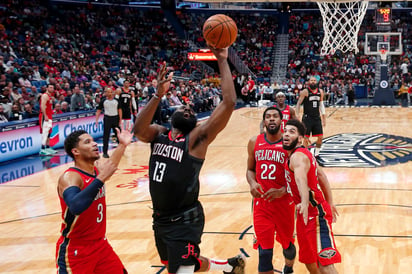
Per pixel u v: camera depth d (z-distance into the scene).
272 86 25.25
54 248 5.26
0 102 12.04
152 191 3.22
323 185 3.99
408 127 14.88
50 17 23.91
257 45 30.92
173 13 28.45
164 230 3.21
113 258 3.38
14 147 10.72
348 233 5.49
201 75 26.28
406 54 29.69
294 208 4.08
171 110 16.81
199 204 3.30
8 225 6.10
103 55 23.59
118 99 10.84
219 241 5.31
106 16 27.23
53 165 10.05
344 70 28.69
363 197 7.08
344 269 4.46
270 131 4.09
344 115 18.98
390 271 4.40
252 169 4.38
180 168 3.13
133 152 11.52
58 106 12.94
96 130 13.91
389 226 5.73
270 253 4.00
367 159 10.02
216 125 3.11
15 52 18.55
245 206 6.70
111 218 6.28
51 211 6.71
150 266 4.67
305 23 31.83
